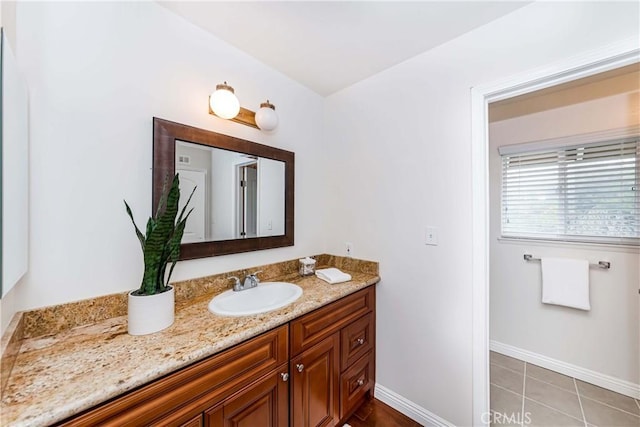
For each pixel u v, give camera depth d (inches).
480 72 53.7
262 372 41.8
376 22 52.5
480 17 51.0
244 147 62.3
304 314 49.3
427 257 62.1
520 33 48.9
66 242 39.0
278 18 51.7
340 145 81.4
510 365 85.4
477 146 54.2
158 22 48.8
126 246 44.9
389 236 69.4
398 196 67.5
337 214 82.2
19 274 30.7
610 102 74.6
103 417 26.0
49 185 37.4
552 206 84.5
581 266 76.2
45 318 36.9
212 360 35.3
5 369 26.4
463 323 56.5
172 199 39.1
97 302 41.4
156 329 38.1
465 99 55.9
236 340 37.3
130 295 37.8
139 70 46.5
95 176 41.7
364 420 63.5
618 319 72.5
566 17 44.4
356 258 76.7
